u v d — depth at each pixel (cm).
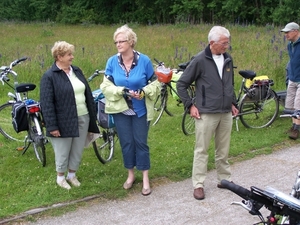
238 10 2775
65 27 2830
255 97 684
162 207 445
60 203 451
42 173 525
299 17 2408
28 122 541
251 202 250
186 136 670
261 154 593
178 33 1845
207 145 454
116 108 451
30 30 2439
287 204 236
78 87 463
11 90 924
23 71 991
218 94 434
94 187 484
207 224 411
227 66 437
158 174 520
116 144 614
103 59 1110
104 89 451
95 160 567
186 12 2952
